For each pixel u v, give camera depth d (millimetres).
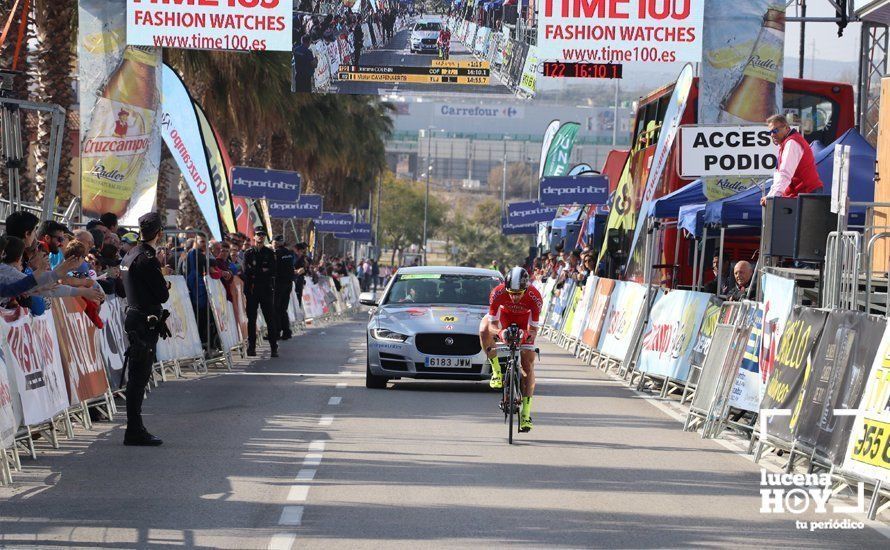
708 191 24578
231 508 11070
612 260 36125
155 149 28344
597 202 44000
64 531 10008
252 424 17047
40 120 32625
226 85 44281
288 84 46094
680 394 22688
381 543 9695
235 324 29734
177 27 28031
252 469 13289
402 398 20703
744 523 10891
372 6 34656
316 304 51344
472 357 21547
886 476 11375
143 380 15062
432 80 34625
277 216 51531
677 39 27703
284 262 36750
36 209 27000
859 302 17859
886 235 15000
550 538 10008
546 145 60875
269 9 28078
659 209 27516
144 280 15016
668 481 13086
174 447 14867
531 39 34062
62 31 32219
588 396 22000
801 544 10062
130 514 10742
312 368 26609
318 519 10609
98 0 27906
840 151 15727
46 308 14820
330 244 94125
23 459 13922
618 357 26500
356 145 72500
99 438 15672
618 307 27703
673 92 25875
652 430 17531
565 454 14875
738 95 27688
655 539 10078
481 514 10961
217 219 32750
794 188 19641
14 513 10750
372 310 23547
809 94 31250
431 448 15078
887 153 23797
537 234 74750
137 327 14977
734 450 15734
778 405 14891
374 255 129750
